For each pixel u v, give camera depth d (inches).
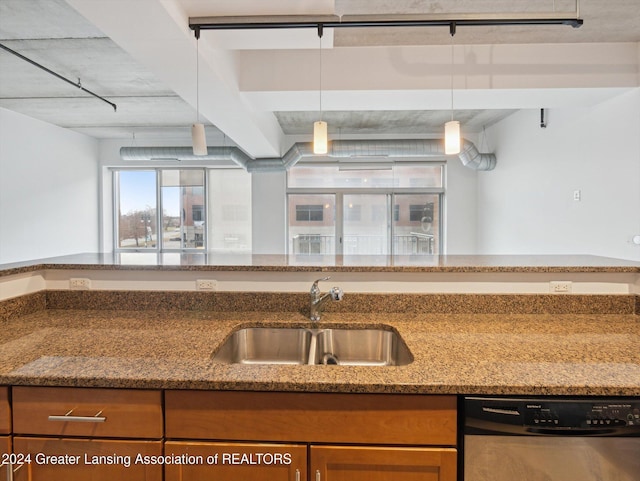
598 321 62.9
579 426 40.1
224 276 69.7
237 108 131.8
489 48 120.7
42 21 101.9
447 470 41.3
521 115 184.4
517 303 67.6
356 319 64.5
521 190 184.9
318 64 123.0
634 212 118.9
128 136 240.4
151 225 253.8
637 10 99.1
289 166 217.0
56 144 212.2
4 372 42.3
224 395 41.9
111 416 42.3
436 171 241.4
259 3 80.4
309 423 41.8
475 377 41.6
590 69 119.0
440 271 67.4
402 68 121.6
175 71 101.5
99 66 133.6
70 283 70.6
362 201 244.5
